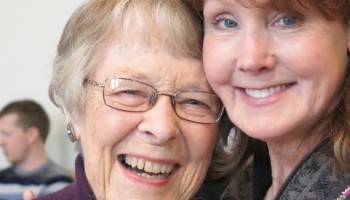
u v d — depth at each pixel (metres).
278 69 1.18
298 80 1.18
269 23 1.17
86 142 1.44
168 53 1.35
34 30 4.01
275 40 1.17
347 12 1.16
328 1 1.12
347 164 1.16
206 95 1.39
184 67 1.36
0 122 3.86
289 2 1.12
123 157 1.44
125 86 1.36
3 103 4.19
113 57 1.36
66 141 4.01
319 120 1.24
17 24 4.02
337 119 1.22
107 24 1.36
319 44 1.15
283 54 1.16
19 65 4.05
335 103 1.23
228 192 1.57
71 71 1.41
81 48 1.38
